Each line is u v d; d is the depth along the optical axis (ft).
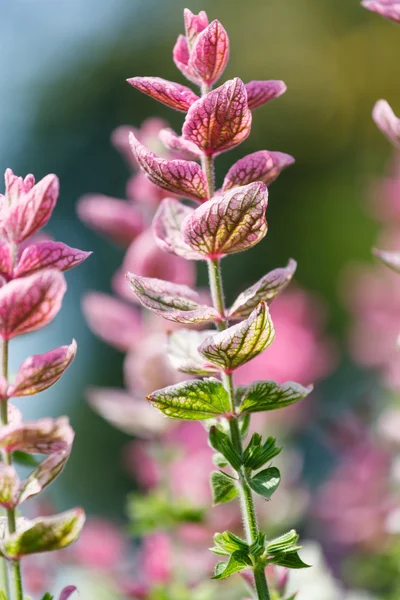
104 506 6.65
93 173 9.31
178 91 2.19
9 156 9.27
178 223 2.27
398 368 3.82
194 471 3.22
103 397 3.05
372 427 3.68
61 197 9.16
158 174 2.18
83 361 7.39
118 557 3.11
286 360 3.89
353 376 5.84
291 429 4.00
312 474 4.66
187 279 2.81
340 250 8.93
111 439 6.81
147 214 2.94
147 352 2.94
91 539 3.10
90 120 9.53
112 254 7.84
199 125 2.17
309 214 9.45
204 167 2.21
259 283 2.20
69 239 8.70
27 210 2.12
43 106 9.48
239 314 2.20
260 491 2.16
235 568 2.17
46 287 2.09
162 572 2.93
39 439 2.11
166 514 2.96
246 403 2.18
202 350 2.15
